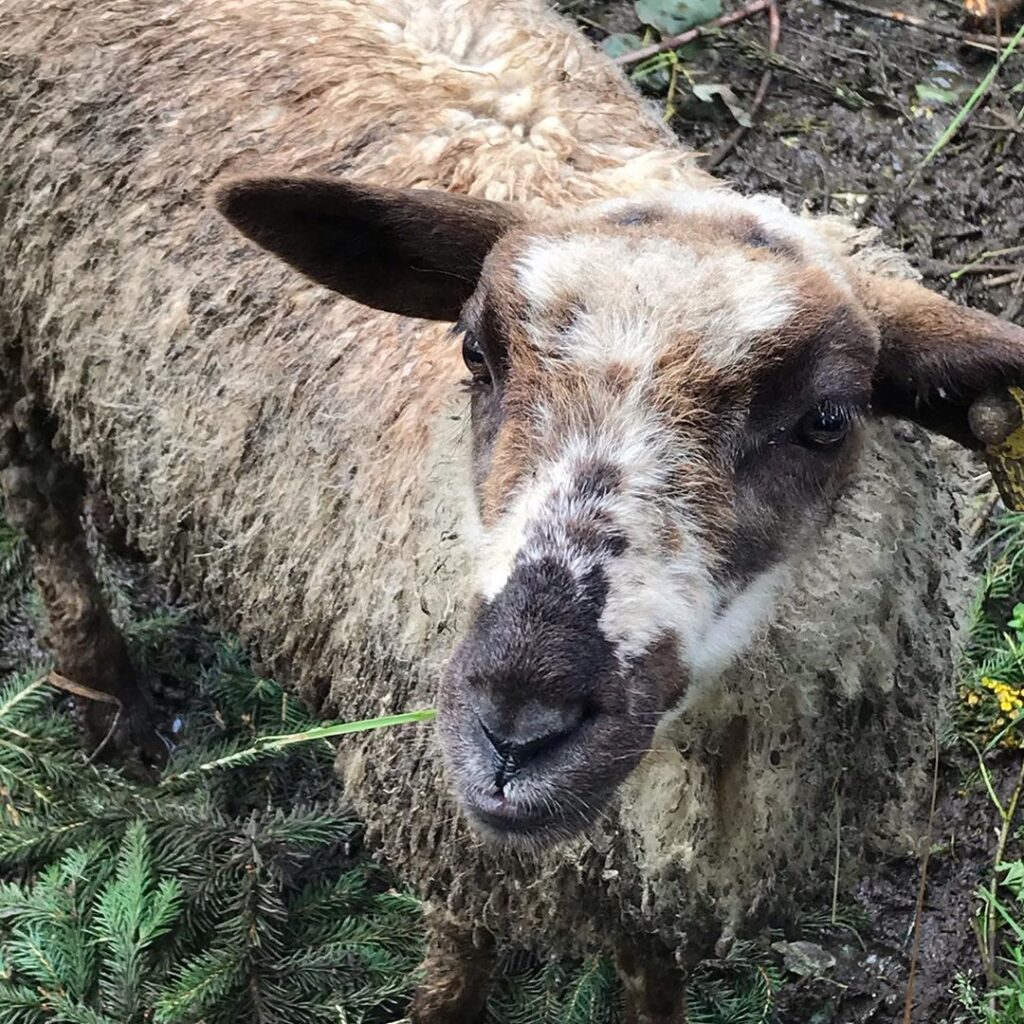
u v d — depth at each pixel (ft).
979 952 2.80
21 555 3.33
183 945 2.68
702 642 1.54
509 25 2.41
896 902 2.88
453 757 1.42
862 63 4.01
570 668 1.37
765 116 3.90
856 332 1.58
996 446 1.66
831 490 1.67
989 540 3.07
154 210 2.27
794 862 1.93
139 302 2.29
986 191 3.77
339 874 2.89
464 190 2.06
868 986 2.80
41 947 2.61
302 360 2.11
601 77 2.42
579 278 1.55
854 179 3.79
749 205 1.76
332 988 2.63
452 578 1.84
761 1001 2.67
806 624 1.73
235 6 2.34
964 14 4.09
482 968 2.41
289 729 2.97
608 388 1.50
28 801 2.88
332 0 2.39
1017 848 2.89
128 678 3.10
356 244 1.82
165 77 2.30
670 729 1.75
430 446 1.89
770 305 1.52
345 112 2.19
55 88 2.36
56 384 2.52
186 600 2.66
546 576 1.41
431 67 2.27
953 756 3.00
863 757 1.91
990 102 3.93
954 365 1.65
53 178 2.36
